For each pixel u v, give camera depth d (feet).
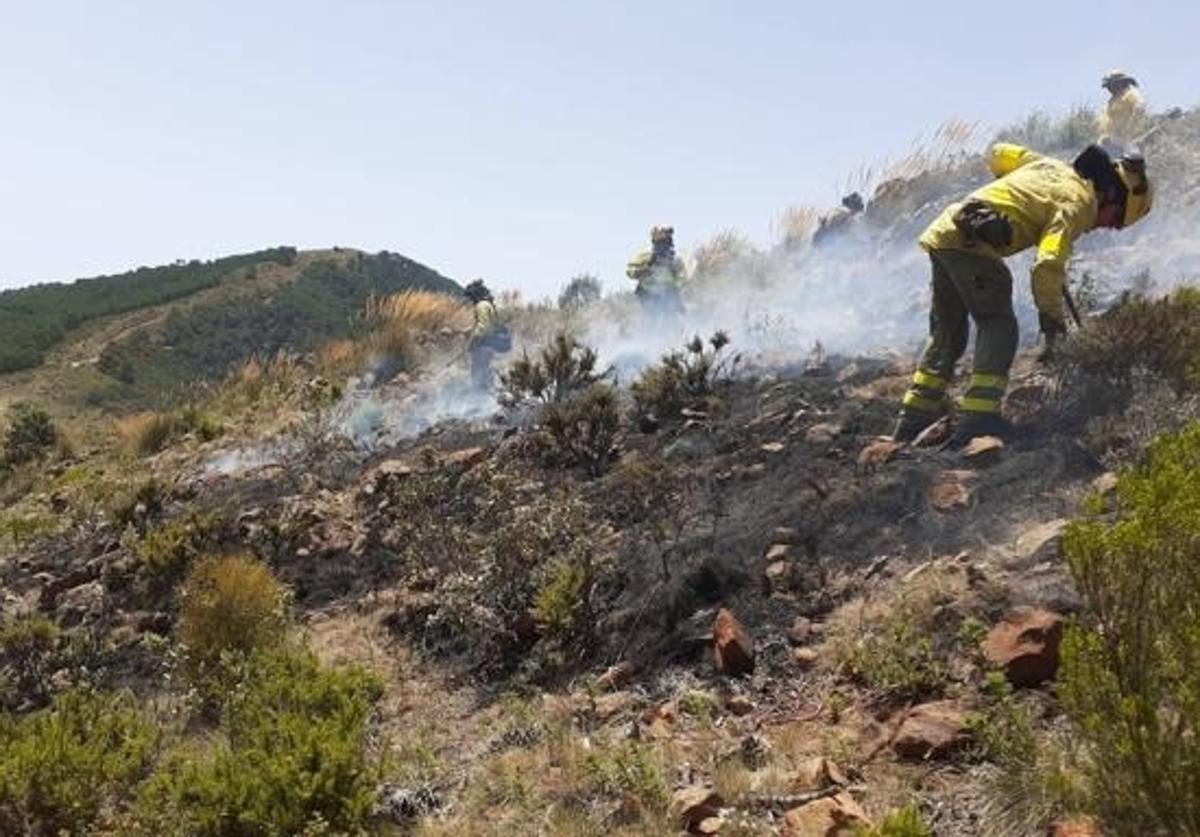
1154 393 17.29
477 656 18.81
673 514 20.44
